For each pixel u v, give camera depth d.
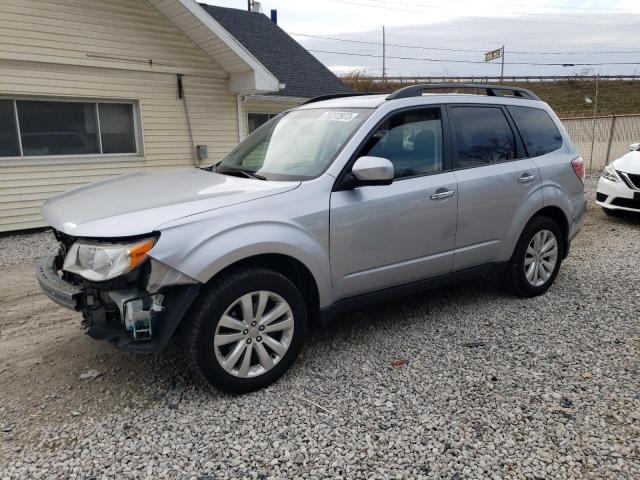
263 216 3.07
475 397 3.08
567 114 44.69
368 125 3.63
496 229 4.31
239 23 15.81
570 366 3.46
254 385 3.15
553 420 2.84
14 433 2.76
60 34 8.87
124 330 2.93
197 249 2.83
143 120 10.22
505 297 4.82
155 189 3.43
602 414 2.89
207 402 3.06
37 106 8.91
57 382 3.31
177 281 2.80
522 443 2.65
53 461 2.53
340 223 3.37
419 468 2.47
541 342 3.84
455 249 4.07
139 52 9.93
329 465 2.50
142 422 2.86
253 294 3.09
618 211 8.65
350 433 2.74
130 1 9.62
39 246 7.67
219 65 11.12
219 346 3.02
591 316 4.33
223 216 2.97
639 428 2.75
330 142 3.65
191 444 2.66
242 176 3.77
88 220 2.90
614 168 8.41
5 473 2.43
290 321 3.25
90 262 2.82
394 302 4.71
